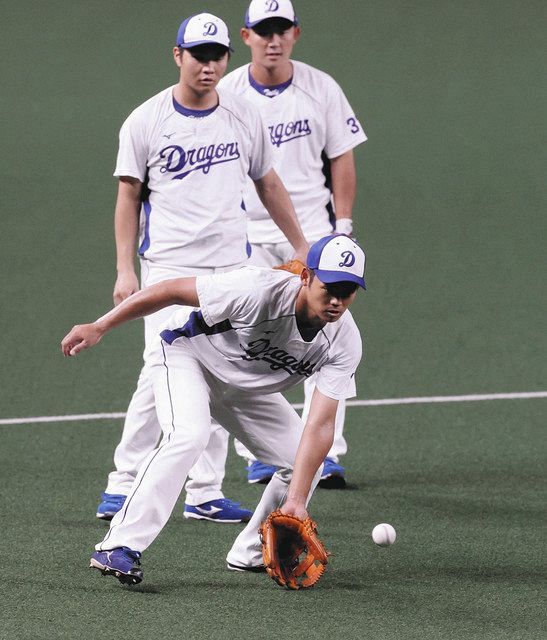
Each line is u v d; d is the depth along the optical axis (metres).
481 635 21.78
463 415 36.19
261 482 31.38
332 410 23.42
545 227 56.78
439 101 74.69
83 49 81.50
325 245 21.62
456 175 64.00
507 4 89.69
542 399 37.56
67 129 70.12
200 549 26.44
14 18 86.62
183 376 23.95
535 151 67.19
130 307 23.00
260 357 23.34
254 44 31.58
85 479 30.81
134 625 21.95
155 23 85.56
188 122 28.22
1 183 62.00
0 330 43.69
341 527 28.03
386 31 85.06
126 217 28.83
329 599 23.53
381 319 45.31
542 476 31.56
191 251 28.55
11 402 37.00
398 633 21.81
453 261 52.34
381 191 62.00
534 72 78.69
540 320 45.22
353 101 74.75
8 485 30.23
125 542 23.33
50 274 50.16
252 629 21.86
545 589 24.25
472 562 25.80
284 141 32.16
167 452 23.41
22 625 21.86
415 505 29.53
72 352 23.14
